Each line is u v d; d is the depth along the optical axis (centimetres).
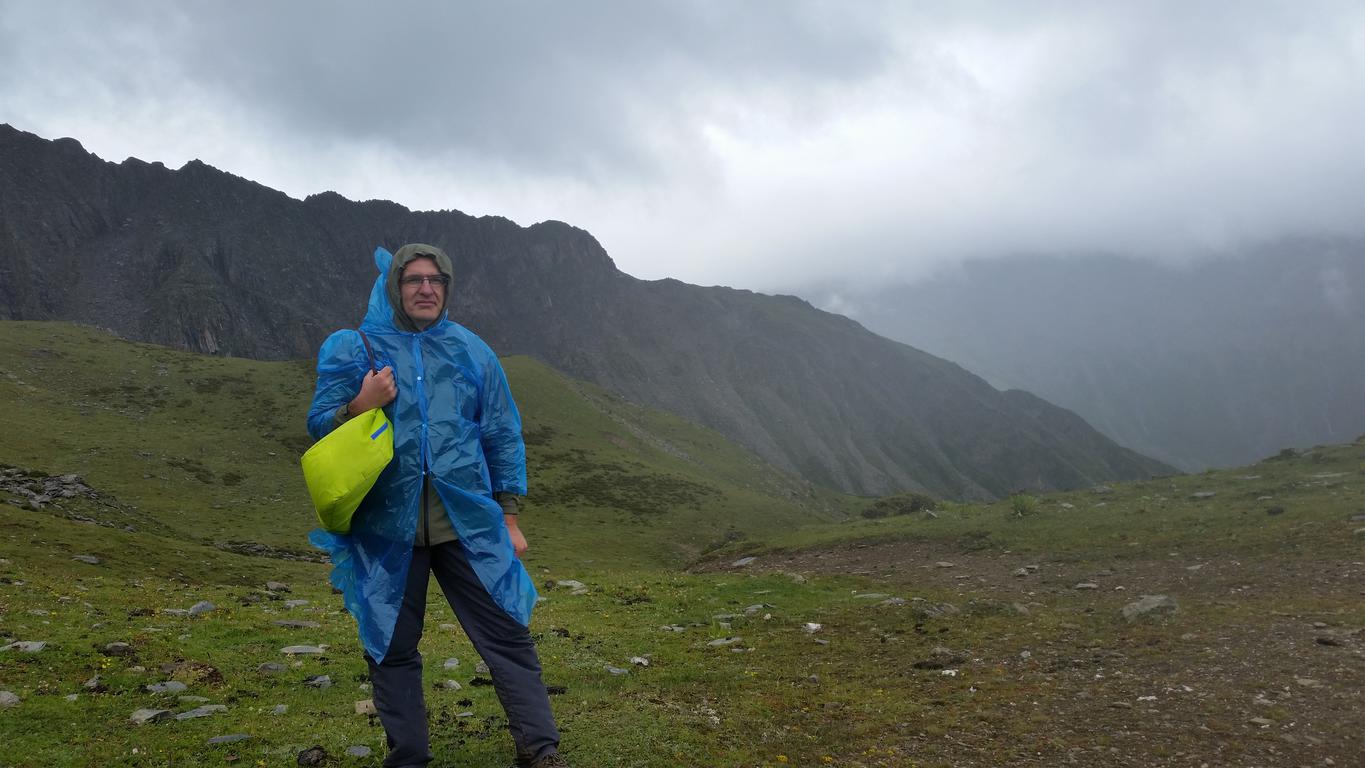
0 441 7012
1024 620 1246
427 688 805
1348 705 716
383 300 474
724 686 880
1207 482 2759
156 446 7931
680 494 9994
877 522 3247
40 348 10375
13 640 884
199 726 639
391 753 445
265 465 8088
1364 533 1648
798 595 1647
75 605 1182
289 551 5212
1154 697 776
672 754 601
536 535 7569
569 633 1197
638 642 1163
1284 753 619
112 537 2967
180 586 1797
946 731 700
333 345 456
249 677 836
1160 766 606
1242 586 1414
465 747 582
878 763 618
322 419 444
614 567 6350
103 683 748
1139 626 1129
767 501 10550
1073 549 2047
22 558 2156
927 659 998
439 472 445
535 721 455
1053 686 843
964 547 2334
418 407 445
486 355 479
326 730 638
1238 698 755
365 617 439
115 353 10856
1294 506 2041
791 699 815
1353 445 2891
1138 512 2322
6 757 538
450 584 462
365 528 440
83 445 7469
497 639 462
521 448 486
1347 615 1076
